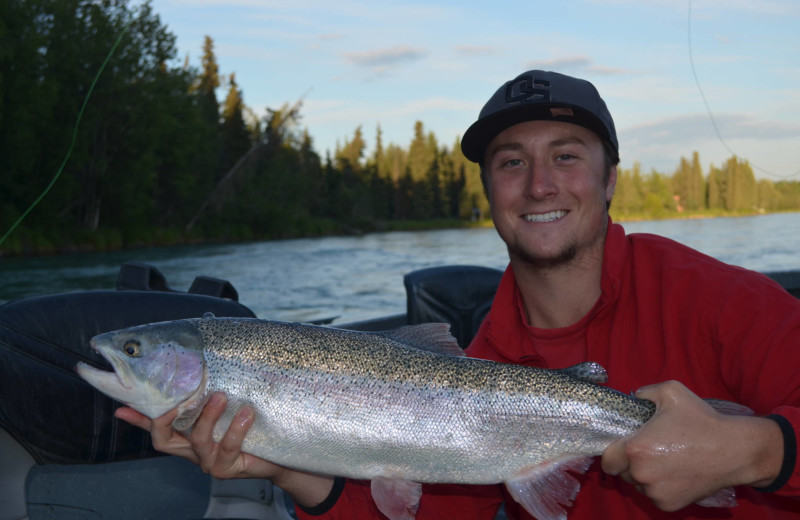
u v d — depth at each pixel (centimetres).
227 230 5109
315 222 6375
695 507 197
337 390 221
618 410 205
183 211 4941
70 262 2641
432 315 408
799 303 181
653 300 208
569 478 209
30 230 3319
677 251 214
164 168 4769
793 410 160
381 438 218
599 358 219
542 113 223
